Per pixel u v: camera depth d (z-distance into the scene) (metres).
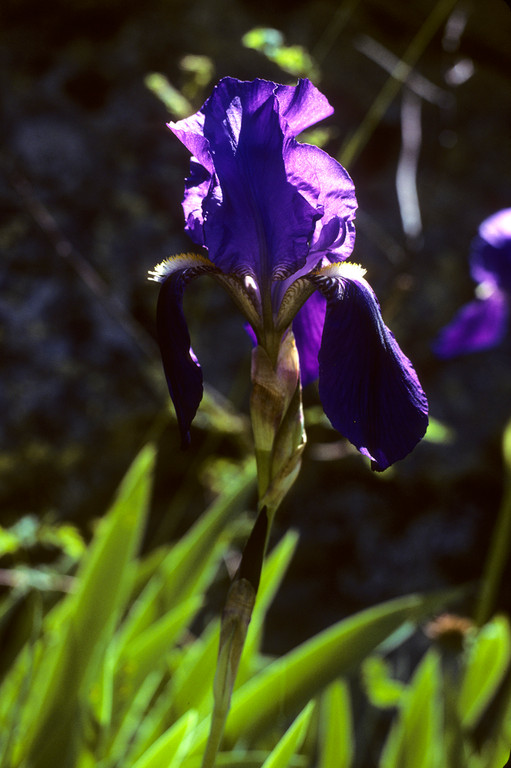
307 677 0.82
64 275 1.28
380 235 1.40
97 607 0.82
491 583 0.92
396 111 1.50
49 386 1.23
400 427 0.66
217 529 0.92
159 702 0.88
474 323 1.27
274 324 0.67
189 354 0.67
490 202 1.54
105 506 1.28
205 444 1.32
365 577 1.40
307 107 0.67
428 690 0.88
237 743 0.81
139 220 1.35
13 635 1.06
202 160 0.68
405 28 1.54
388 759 0.89
